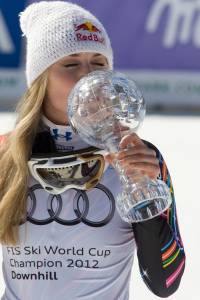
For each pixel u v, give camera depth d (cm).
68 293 350
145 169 302
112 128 313
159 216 333
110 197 349
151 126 1562
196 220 881
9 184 355
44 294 352
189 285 696
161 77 1822
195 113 1798
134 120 315
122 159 303
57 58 352
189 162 1213
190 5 1781
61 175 349
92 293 350
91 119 312
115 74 320
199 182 1077
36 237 350
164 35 1798
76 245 348
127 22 1788
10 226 346
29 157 351
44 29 357
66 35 352
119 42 1797
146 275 349
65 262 349
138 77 1820
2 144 369
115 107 311
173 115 1747
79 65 356
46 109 367
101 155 347
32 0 1772
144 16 1786
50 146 365
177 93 1834
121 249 351
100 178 349
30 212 351
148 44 1802
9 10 1791
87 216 349
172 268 346
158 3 1783
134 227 342
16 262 355
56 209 350
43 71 357
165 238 337
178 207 941
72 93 320
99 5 1769
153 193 300
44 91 360
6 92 1838
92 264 349
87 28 355
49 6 368
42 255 350
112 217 348
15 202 346
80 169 349
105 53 360
